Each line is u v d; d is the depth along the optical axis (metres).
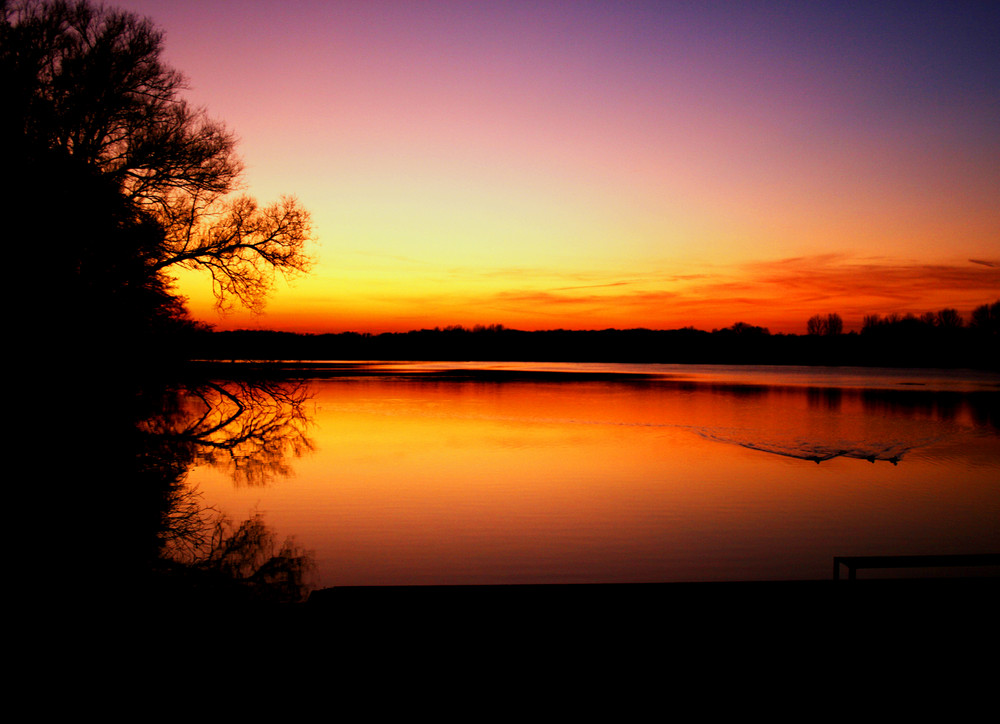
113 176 20.64
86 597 8.52
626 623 6.27
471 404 39.72
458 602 6.61
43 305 18.11
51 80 19.66
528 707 5.08
